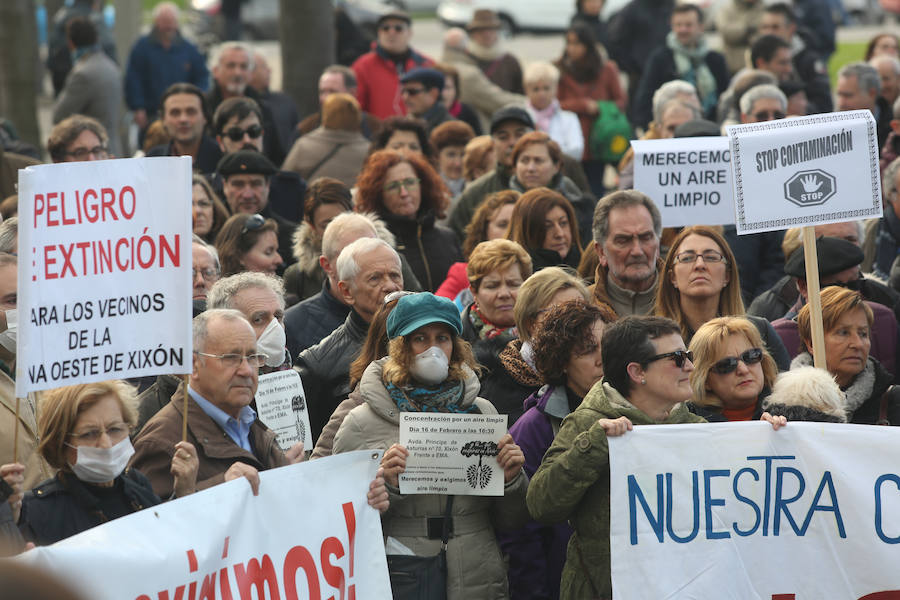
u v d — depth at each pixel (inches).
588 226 1169.4
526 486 624.1
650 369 590.9
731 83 1599.4
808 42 1952.5
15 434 576.1
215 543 533.6
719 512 597.6
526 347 729.6
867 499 607.5
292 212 1228.5
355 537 582.6
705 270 778.2
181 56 1921.8
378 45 1684.3
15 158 1142.3
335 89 1592.0
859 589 607.5
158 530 519.8
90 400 539.2
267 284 743.7
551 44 3681.1
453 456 597.0
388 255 796.0
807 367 665.6
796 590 603.8
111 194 556.4
